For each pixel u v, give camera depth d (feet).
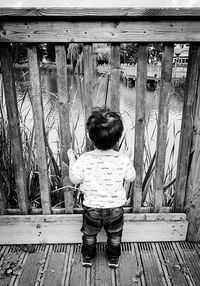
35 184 6.72
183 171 5.72
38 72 4.95
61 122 5.27
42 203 5.90
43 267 5.44
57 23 4.58
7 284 5.06
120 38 4.68
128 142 9.23
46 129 6.86
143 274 5.30
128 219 5.99
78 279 5.18
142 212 6.09
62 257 5.71
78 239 6.05
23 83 7.23
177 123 10.29
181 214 5.98
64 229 5.95
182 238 6.13
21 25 4.58
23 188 5.75
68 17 4.50
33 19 4.54
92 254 5.42
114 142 4.82
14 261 5.58
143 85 5.06
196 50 4.87
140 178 5.71
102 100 6.44
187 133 5.43
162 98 5.17
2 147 6.17
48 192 5.79
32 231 5.97
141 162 5.59
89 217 5.11
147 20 4.59
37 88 5.04
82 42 4.71
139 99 5.15
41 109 5.18
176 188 5.93
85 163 4.95
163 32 4.66
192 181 5.72
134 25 4.61
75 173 5.00
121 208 5.14
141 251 5.89
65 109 5.19
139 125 5.32
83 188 5.11
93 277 5.23
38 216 5.91
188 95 5.18
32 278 5.18
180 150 5.62
